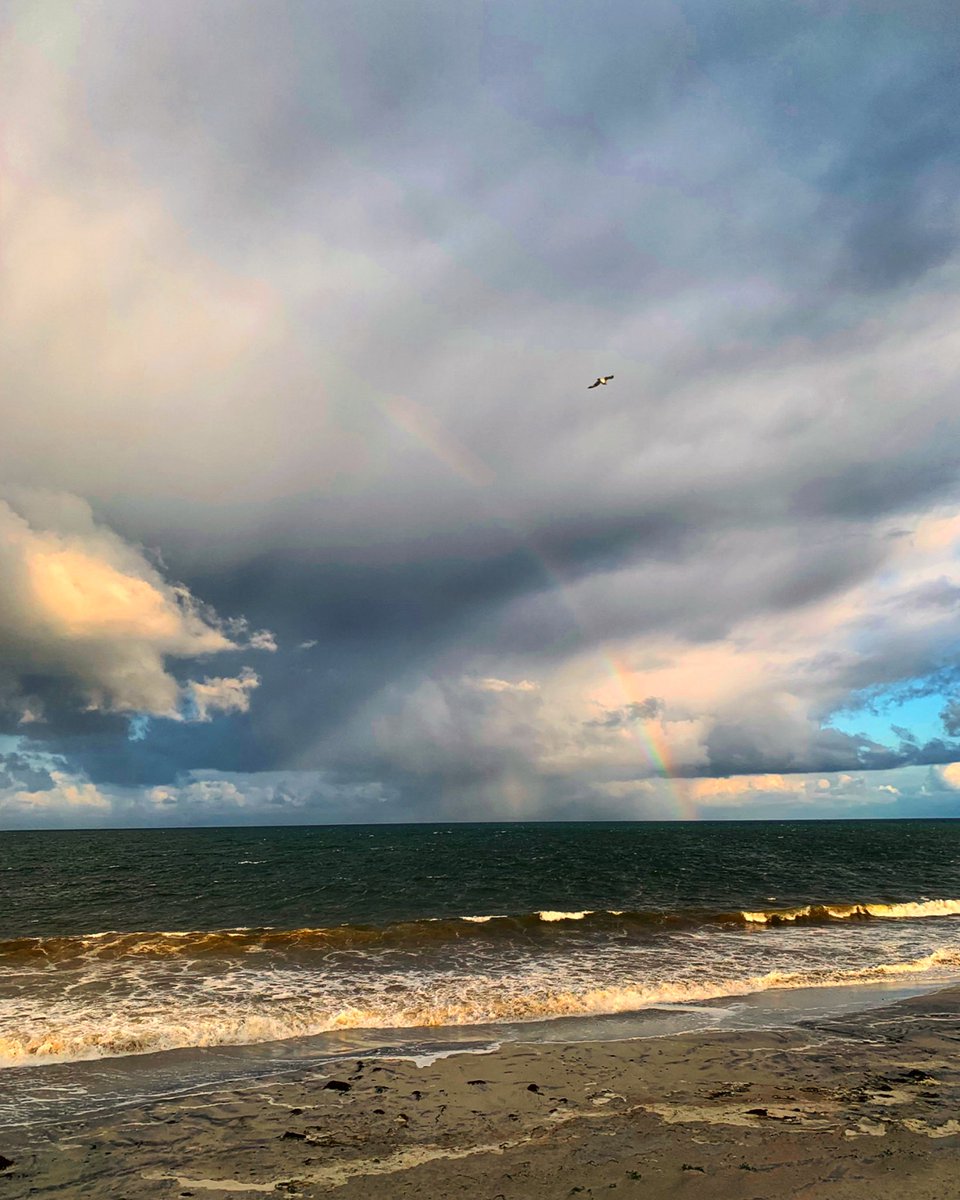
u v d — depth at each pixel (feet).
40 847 322.14
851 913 96.12
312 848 297.74
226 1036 47.96
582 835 461.37
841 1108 33.63
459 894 129.59
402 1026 50.65
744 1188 25.72
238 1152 29.86
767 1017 52.08
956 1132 30.58
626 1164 27.96
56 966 67.31
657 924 88.28
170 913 109.19
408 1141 30.68
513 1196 25.67
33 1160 29.40
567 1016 52.90
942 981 63.46
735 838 399.44
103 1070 41.88
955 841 361.10
